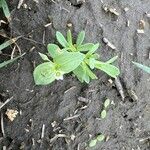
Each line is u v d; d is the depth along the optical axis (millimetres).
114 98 249
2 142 235
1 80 232
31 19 233
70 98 239
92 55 227
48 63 212
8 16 230
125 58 250
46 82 212
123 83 250
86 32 241
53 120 238
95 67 235
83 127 243
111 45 246
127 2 256
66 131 240
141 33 256
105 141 252
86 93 241
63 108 238
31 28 233
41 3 235
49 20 234
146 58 257
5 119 234
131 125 259
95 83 242
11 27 231
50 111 237
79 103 241
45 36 233
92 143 247
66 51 218
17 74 233
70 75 238
